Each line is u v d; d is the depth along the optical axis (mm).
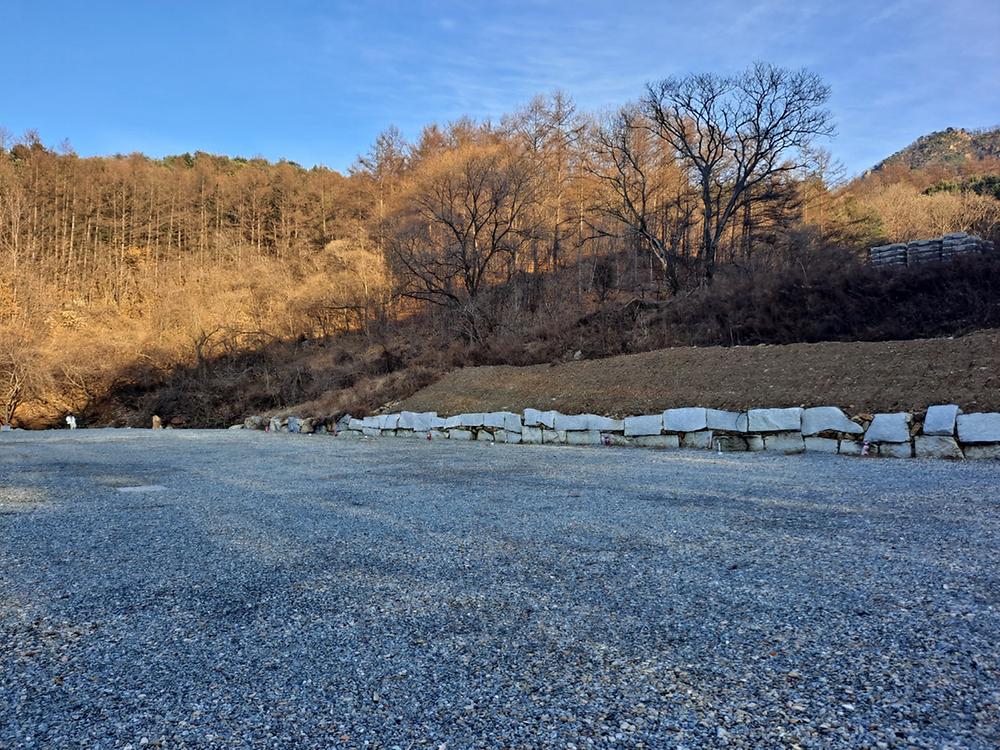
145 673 2615
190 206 60156
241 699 2381
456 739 2076
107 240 56969
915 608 3109
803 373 11883
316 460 11297
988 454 8352
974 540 4348
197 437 19391
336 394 23109
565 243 35406
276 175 63219
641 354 16156
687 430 11453
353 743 2064
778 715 2168
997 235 16719
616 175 33031
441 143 45469
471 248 29609
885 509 5465
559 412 14125
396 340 29391
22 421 34062
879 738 2008
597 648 2760
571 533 4867
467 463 10102
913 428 9055
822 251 21500
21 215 50969
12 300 41125
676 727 2111
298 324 38406
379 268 37031
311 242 54875
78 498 7191
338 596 3523
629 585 3588
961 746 1942
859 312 15000
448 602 3383
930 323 13508
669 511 5637
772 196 26062
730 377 12828
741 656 2645
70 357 35625
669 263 25172
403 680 2508
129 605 3447
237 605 3414
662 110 27172
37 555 4555
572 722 2166
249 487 7949
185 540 4969
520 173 29969
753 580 3619
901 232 40562
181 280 48219
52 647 2900
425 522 5410
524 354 20281
